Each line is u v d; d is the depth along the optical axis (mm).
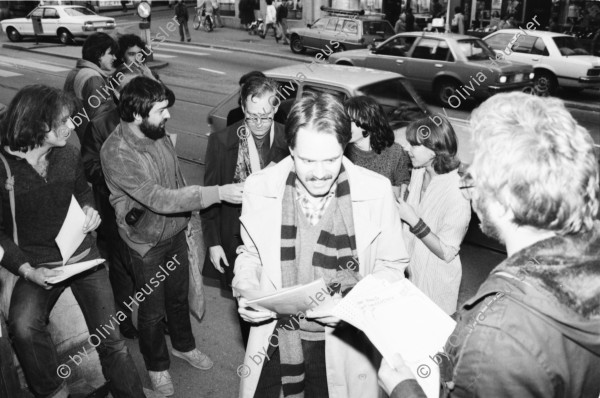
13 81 14883
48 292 2787
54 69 16688
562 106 1390
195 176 7641
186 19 23219
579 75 12805
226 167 3252
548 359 1274
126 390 3002
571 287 1276
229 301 4625
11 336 2764
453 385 1418
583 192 1295
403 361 1640
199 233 5305
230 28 28688
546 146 1293
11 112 2572
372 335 1704
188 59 18906
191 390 3508
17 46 21641
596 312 1285
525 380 1277
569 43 13461
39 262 2836
